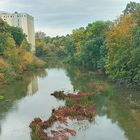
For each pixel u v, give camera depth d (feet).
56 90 298.15
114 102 231.71
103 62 371.35
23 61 485.15
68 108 211.00
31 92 293.64
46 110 219.61
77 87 305.94
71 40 632.79
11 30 521.24
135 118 189.47
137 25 288.51
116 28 316.40
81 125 181.88
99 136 161.99
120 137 159.02
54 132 168.35
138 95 250.37
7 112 217.97
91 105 221.05
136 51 259.80
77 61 529.04
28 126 183.52
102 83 317.83
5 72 359.05
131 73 277.03
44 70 517.14
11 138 163.94
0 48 411.13
